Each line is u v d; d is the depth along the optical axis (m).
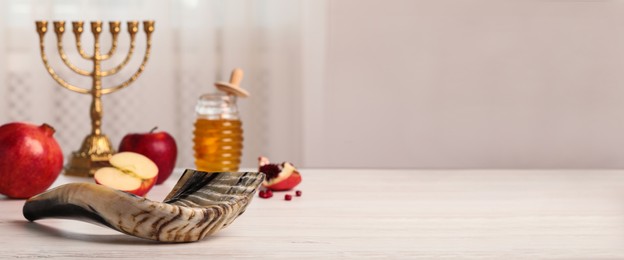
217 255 0.88
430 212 1.15
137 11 2.54
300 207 1.20
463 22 2.61
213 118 1.51
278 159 2.63
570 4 2.59
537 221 1.09
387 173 1.60
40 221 1.08
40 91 2.54
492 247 0.92
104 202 0.92
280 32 2.59
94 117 1.56
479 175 1.58
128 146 1.45
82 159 1.53
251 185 1.00
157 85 2.56
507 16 2.60
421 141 2.65
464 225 1.06
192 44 2.56
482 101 2.63
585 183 1.46
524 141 2.64
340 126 2.63
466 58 2.62
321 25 2.59
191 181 1.06
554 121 2.63
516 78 2.62
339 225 1.05
